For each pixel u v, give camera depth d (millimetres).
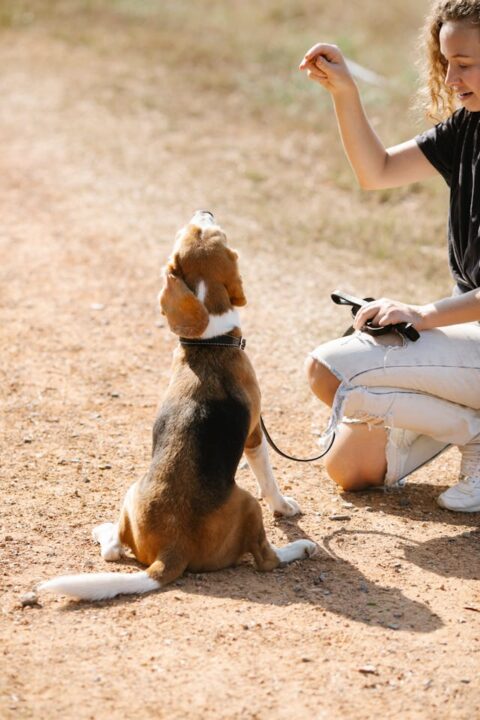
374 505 6344
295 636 4688
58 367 8672
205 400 5379
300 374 8594
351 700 4211
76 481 6543
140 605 4918
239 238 12133
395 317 5961
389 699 4234
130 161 15219
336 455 6430
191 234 5750
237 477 6695
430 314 5953
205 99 18234
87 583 4863
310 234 12273
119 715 4062
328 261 11414
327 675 4383
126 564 5430
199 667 4406
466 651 4617
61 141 16156
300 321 9789
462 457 6348
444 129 6332
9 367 8625
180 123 17016
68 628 4711
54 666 4383
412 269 11102
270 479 5980
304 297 10398
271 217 12836
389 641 4684
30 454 6965
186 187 14117
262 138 16281
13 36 22422
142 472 6727
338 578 5328
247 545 5375
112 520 5988
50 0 25047
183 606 4914
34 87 18984
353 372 6035
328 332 9500
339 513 6203
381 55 20484
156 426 5473
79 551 5578
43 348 9094
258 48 21141
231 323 5633
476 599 5141
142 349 9164
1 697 4129
